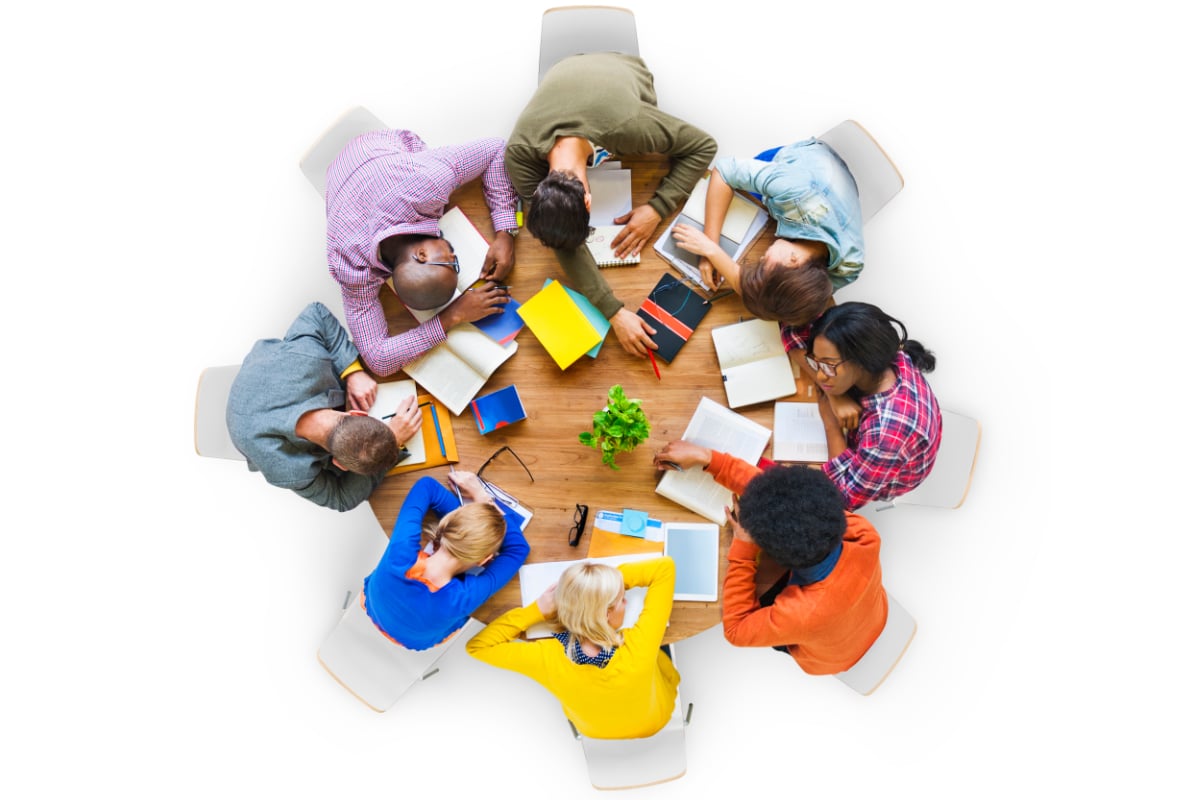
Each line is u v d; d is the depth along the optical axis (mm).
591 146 2576
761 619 2385
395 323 2691
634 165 2727
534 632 2537
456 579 2469
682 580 2572
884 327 2383
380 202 2574
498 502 2615
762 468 2582
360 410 2648
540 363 2682
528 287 2711
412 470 2660
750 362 2629
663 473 2611
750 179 2598
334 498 2607
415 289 2488
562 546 2605
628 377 2666
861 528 2396
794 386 2623
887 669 2648
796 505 2221
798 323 2473
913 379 2543
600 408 2656
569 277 2627
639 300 2689
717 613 2566
